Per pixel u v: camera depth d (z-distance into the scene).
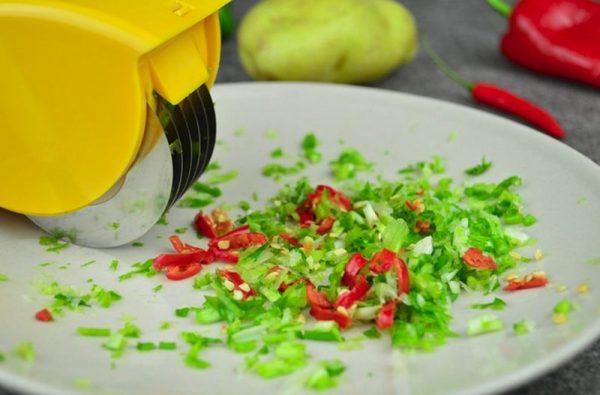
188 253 0.49
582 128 0.64
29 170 0.48
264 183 0.55
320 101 0.60
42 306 0.46
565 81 0.71
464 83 0.67
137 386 0.41
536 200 0.52
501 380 0.40
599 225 0.48
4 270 0.48
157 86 0.45
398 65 0.68
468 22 0.80
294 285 0.46
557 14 0.70
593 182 0.51
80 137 0.46
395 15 0.67
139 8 0.45
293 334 0.44
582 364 0.45
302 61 0.65
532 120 0.63
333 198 0.52
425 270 0.46
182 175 0.48
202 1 0.46
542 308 0.44
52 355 0.42
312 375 0.41
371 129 0.58
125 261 0.49
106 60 0.44
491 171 0.54
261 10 0.66
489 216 0.49
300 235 0.50
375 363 0.42
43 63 0.45
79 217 0.49
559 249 0.48
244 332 0.44
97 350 0.43
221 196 0.54
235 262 0.49
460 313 0.45
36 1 0.45
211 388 0.41
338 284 0.46
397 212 0.50
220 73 0.71
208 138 0.49
